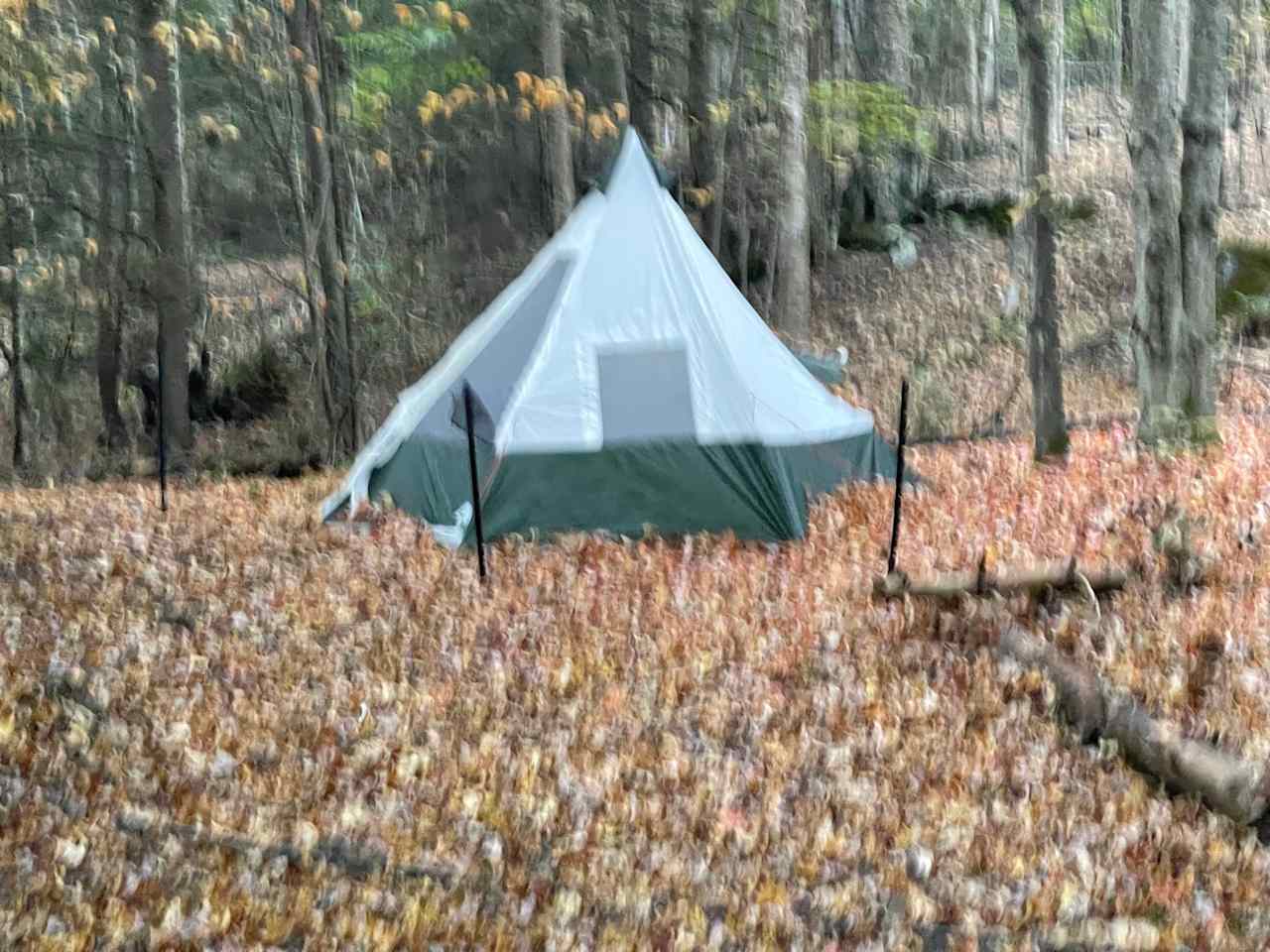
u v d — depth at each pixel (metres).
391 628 9.39
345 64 22.61
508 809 6.50
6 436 23.97
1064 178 29.39
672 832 6.24
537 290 13.38
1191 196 14.17
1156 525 9.86
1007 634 7.96
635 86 26.83
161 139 18.03
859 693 7.70
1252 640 7.70
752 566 10.77
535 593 10.16
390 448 13.05
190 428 18.69
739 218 27.20
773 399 12.74
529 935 5.33
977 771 6.67
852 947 5.21
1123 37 36.31
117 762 7.02
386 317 25.47
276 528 12.84
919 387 19.80
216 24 19.73
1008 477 13.70
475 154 32.16
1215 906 5.32
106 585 10.51
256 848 6.03
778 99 23.77
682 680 8.13
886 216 29.14
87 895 5.63
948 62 37.53
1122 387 20.83
